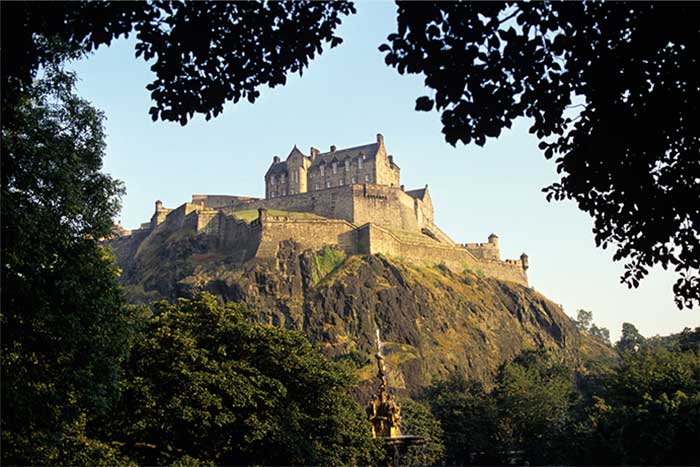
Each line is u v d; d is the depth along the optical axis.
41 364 28.64
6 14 16.95
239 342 49.44
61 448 32.56
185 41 17.94
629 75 16.91
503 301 198.88
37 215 26.78
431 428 96.06
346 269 168.75
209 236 187.88
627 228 19.86
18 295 26.28
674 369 79.12
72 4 17.22
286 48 18.42
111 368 30.06
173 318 48.22
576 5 16.08
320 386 51.50
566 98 17.17
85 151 30.64
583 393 128.25
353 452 52.56
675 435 69.75
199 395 41.94
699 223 18.83
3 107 21.91
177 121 18.91
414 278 175.62
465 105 16.53
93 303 28.97
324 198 189.38
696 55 16.39
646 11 15.97
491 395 114.19
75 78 29.98
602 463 76.19
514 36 16.16
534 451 98.88
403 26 15.95
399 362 150.88
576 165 18.84
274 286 163.12
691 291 20.36
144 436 42.44
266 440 45.97
